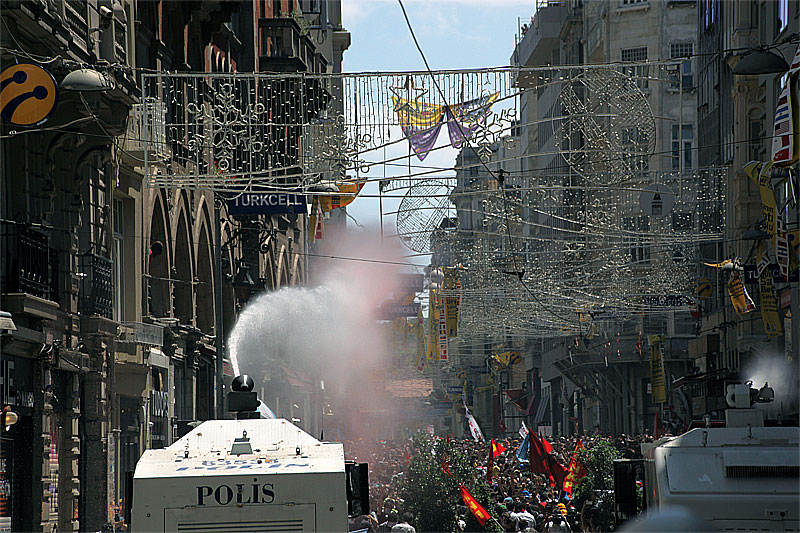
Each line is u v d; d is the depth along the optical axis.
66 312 69.25
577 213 104.38
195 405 104.44
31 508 63.81
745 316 114.69
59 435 68.56
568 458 98.06
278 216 149.12
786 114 55.91
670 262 129.12
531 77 62.97
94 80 53.47
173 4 98.25
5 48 55.16
